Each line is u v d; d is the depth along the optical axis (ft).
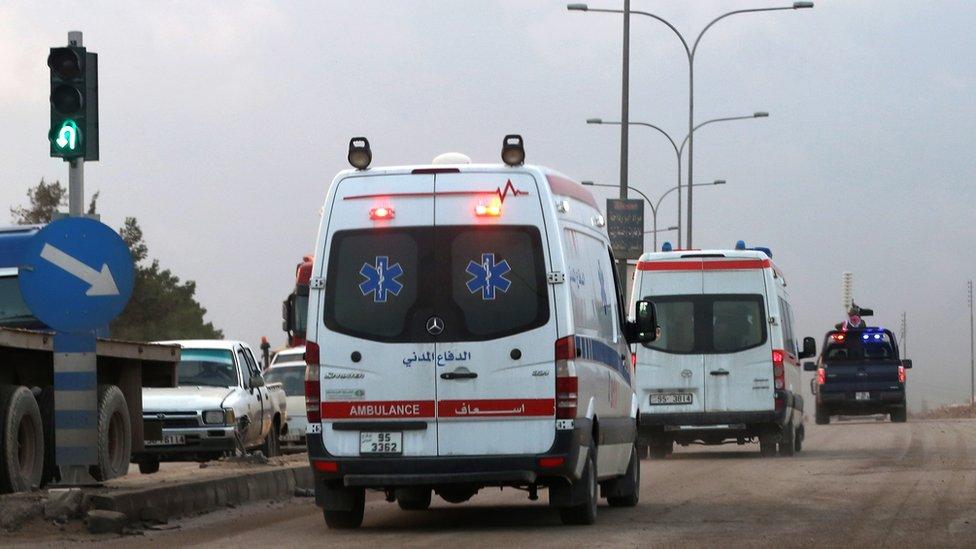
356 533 54.19
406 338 53.93
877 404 182.39
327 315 54.60
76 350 57.67
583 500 55.01
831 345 189.57
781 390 103.86
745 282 104.94
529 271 53.78
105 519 53.52
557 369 53.26
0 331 57.88
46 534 52.75
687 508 61.87
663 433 105.50
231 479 68.33
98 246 56.29
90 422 57.82
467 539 51.01
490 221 54.08
